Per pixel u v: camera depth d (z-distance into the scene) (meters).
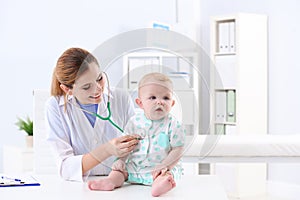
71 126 1.62
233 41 4.38
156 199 1.36
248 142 2.74
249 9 4.56
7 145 4.13
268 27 4.43
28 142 3.91
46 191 1.47
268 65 4.43
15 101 4.18
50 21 4.35
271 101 4.42
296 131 4.23
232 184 4.29
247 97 4.32
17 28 4.19
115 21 4.73
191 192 1.46
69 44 4.46
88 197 1.38
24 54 4.22
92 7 4.59
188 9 4.94
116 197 1.38
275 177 4.39
